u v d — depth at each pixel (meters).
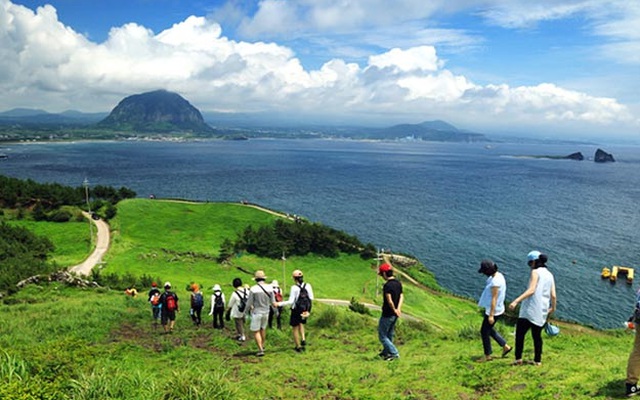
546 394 10.27
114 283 52.34
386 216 141.88
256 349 18.11
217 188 192.88
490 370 12.42
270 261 87.69
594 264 92.62
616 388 10.16
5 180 105.50
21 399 8.34
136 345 18.81
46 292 42.41
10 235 73.88
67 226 93.88
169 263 79.81
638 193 197.62
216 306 23.03
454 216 142.62
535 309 12.12
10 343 17.98
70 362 10.59
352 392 11.80
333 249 93.69
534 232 121.38
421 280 84.06
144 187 190.00
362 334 22.59
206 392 9.86
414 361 14.74
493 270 13.58
